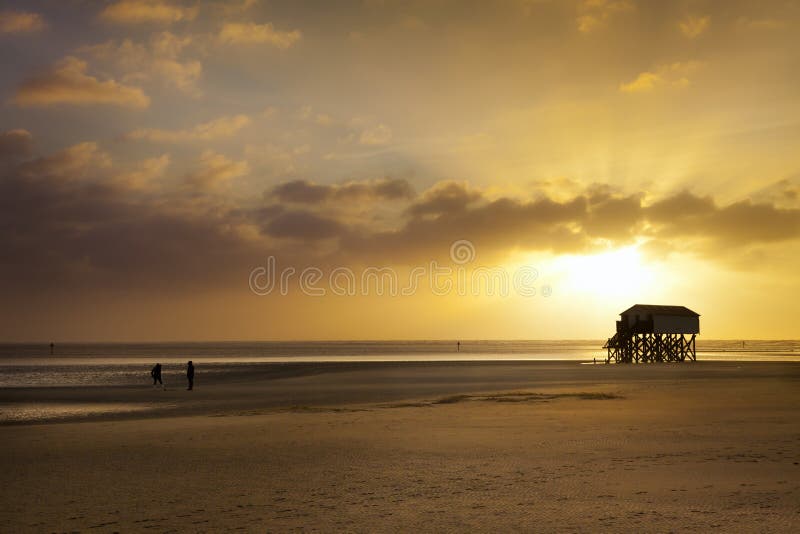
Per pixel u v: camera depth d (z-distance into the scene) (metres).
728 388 41.75
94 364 97.62
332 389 45.16
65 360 118.06
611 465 14.64
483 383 49.53
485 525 9.74
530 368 75.19
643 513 10.28
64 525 10.12
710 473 13.54
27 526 10.09
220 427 23.44
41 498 12.03
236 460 16.06
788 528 9.33
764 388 41.59
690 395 36.00
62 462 16.08
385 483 13.03
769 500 11.07
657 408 28.59
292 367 81.75
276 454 16.95
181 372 71.31
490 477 13.46
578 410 27.98
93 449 18.27
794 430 20.56
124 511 10.98
